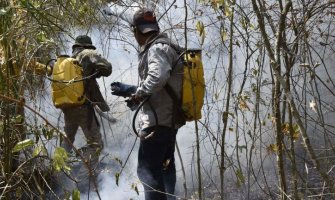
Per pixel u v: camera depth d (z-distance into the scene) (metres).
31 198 4.51
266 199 5.32
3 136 4.46
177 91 4.79
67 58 5.89
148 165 4.85
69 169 3.88
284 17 3.94
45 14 4.54
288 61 4.24
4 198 4.35
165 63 4.63
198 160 4.42
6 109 4.41
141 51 4.87
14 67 4.61
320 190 4.85
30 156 4.64
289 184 5.15
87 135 6.04
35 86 5.06
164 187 4.89
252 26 4.56
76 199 3.80
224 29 4.74
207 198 5.52
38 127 4.67
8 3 4.24
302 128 3.71
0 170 4.46
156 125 4.79
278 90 4.25
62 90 5.90
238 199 5.45
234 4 4.37
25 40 4.63
